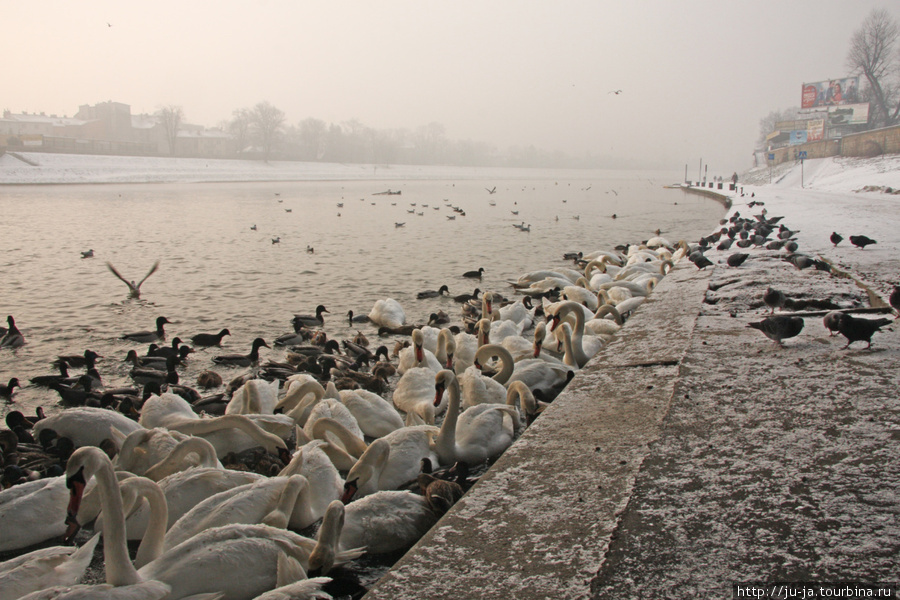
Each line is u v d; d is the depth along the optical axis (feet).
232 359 39.17
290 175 449.89
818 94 377.71
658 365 24.49
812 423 17.58
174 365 37.96
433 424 27.25
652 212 171.94
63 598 13.69
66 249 89.61
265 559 15.66
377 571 17.70
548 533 13.21
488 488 15.44
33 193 223.30
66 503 19.83
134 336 44.34
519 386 27.76
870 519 12.78
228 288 63.00
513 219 148.36
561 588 11.41
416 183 411.95
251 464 24.09
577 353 35.37
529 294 61.16
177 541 17.02
